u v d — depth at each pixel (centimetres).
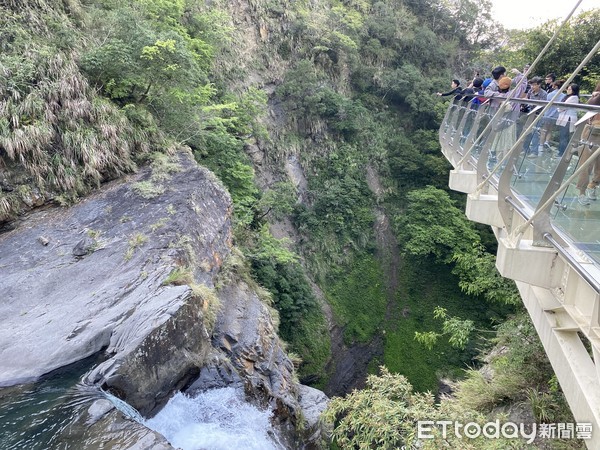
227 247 1154
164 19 1484
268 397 940
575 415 495
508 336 1047
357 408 609
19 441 521
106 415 564
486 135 809
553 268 496
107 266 843
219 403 761
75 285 812
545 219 458
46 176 999
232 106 1508
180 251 876
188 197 1019
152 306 715
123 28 1148
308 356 1753
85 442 521
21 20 1056
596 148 375
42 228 949
